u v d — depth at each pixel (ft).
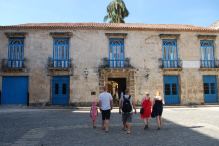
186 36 89.10
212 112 62.90
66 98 82.74
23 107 76.43
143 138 29.81
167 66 87.04
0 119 48.42
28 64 81.71
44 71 82.12
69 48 83.66
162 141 27.94
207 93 88.99
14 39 82.99
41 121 45.60
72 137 30.58
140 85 84.53
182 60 87.71
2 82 81.00
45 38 83.35
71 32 83.82
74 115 56.65
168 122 44.47
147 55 86.17
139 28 86.02
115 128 37.81
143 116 37.09
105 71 83.15
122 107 33.81
